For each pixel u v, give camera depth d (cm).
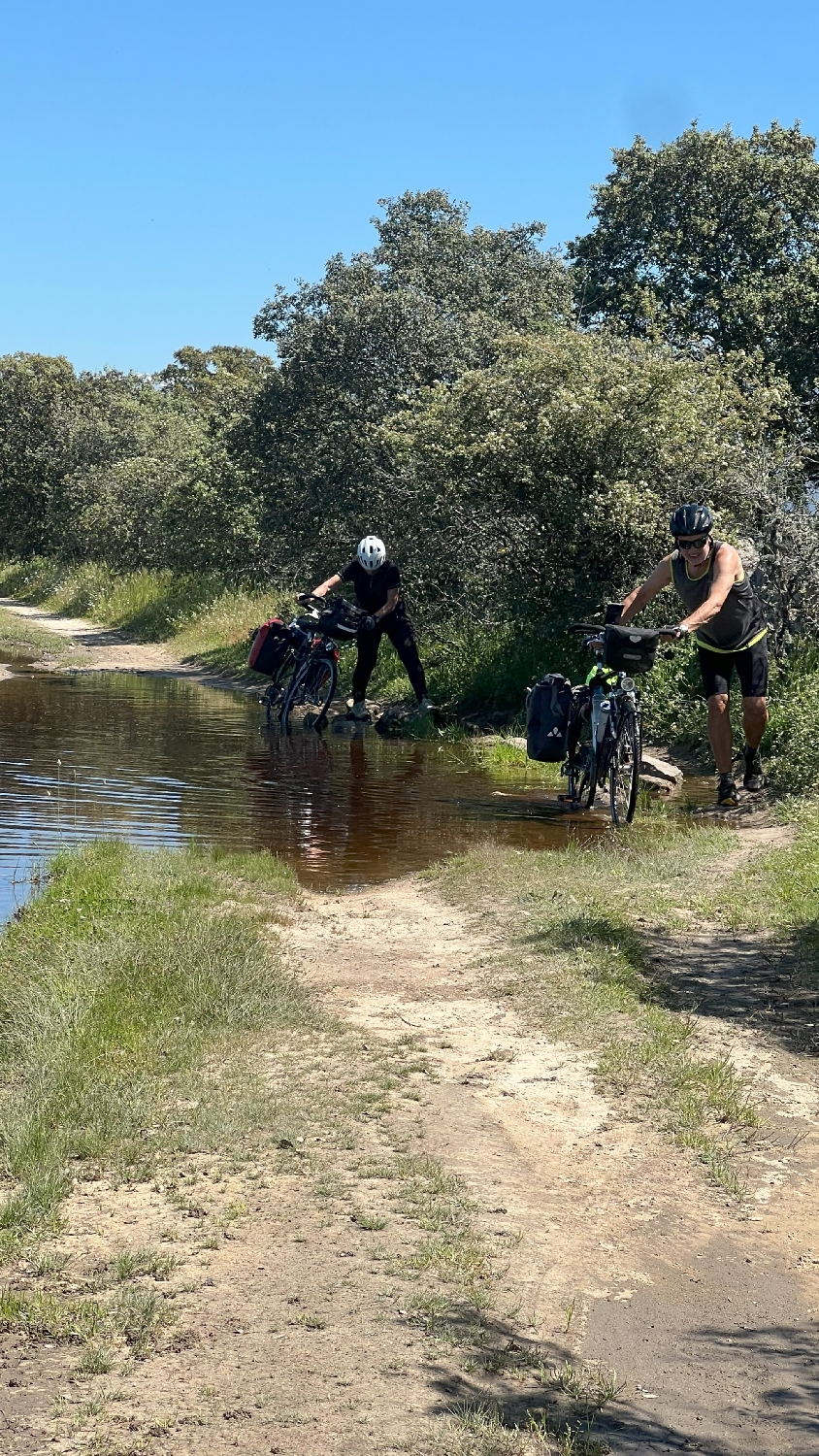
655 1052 536
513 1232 397
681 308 3138
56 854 873
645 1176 440
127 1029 534
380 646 2133
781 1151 462
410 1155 445
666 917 734
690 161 3316
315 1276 362
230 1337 330
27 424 6247
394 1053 538
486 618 2002
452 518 2034
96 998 564
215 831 1003
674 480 1734
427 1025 577
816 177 3262
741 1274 382
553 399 1752
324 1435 294
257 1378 313
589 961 653
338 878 872
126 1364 317
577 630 1120
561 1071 525
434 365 2662
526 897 790
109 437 5622
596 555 1795
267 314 2842
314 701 1711
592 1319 353
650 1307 361
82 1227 386
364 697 1800
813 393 2919
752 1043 555
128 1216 393
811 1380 329
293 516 2781
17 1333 328
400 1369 321
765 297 3016
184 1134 447
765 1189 434
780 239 3281
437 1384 316
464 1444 293
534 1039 560
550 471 1781
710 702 1103
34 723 1625
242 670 2395
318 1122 467
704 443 1728
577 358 1820
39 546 6206
